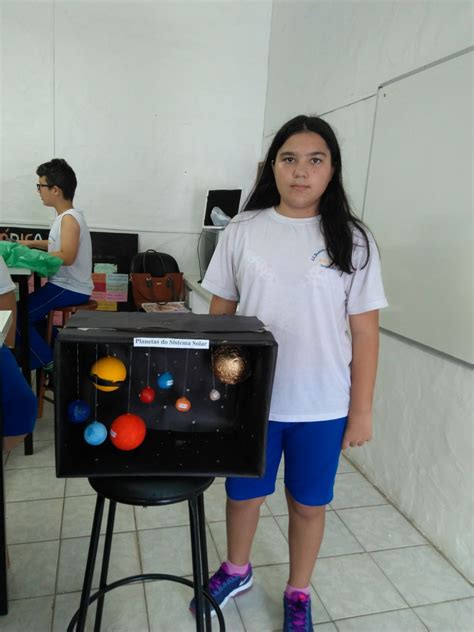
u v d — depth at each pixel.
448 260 1.61
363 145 2.15
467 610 1.46
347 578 1.55
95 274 3.55
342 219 1.07
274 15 3.43
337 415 1.13
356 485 2.10
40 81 3.26
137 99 3.44
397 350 1.92
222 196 3.34
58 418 0.82
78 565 1.52
